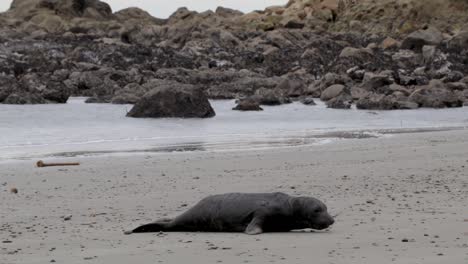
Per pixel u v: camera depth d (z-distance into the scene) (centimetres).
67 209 2505
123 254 1620
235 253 1593
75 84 12169
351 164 3719
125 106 10050
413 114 8994
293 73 14038
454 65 14325
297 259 1502
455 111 9512
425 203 2431
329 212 2266
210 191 2883
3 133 6269
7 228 2119
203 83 13162
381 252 1558
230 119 8212
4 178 3375
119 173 3509
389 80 11931
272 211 1931
